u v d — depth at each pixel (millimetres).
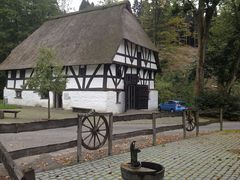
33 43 35250
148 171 3365
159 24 49906
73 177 6359
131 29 30031
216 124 21484
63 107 28625
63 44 30953
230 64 30078
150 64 32656
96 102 26484
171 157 8625
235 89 37281
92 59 26406
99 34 28812
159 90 38625
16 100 33875
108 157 8461
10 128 6504
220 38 30906
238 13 29641
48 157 8266
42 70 20562
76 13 34844
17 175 2902
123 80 28297
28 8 44438
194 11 28375
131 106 29266
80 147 7824
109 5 32031
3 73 40469
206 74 31656
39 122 7039
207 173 6918
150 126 17484
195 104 27516
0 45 42312
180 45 58344
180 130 15773
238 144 11414
